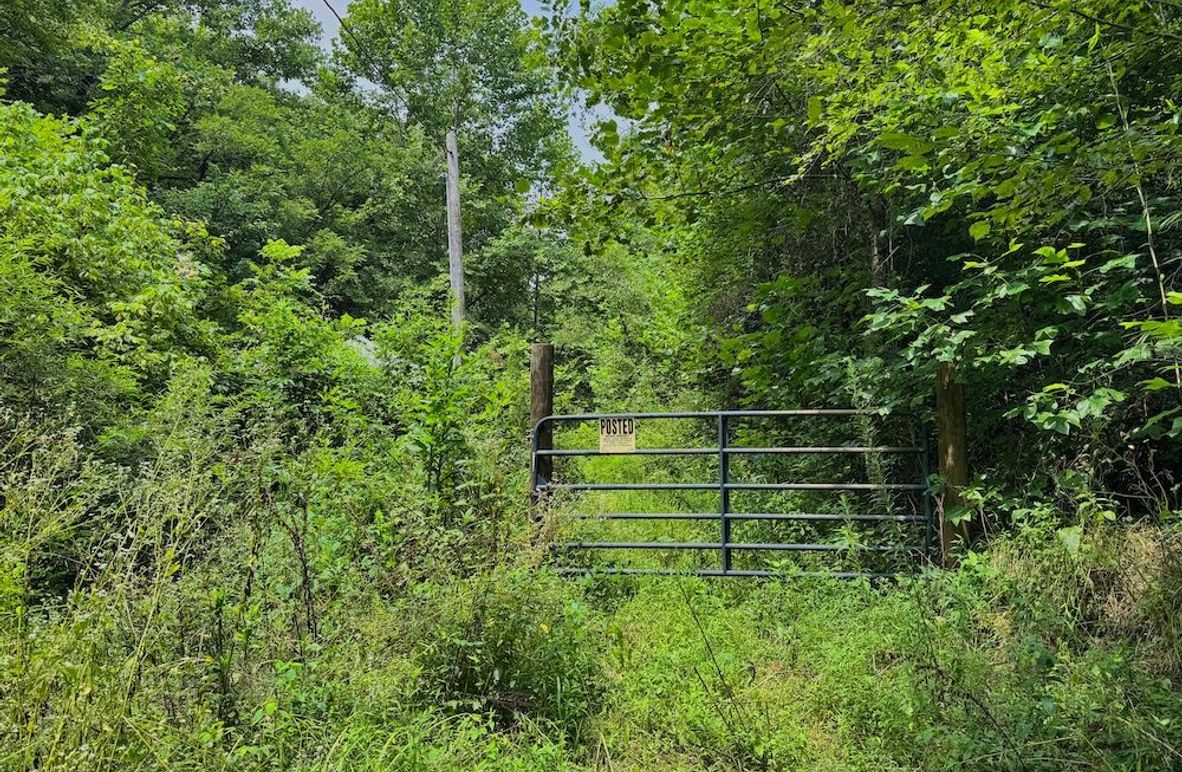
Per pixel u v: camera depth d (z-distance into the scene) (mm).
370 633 3178
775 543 5395
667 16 3582
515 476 5297
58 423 3496
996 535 4305
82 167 6773
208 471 3148
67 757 2004
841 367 5289
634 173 4547
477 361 6176
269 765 2467
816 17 2840
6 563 2396
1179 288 3998
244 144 21125
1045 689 2783
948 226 4922
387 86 24875
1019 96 4160
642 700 3221
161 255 7121
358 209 24391
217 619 2844
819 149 4551
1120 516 4273
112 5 20875
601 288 17609
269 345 7258
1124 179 3205
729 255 7383
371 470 5438
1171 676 2891
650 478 8688
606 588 4906
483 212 23125
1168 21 3180
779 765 2773
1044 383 4395
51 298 5117
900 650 3393
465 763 2699
